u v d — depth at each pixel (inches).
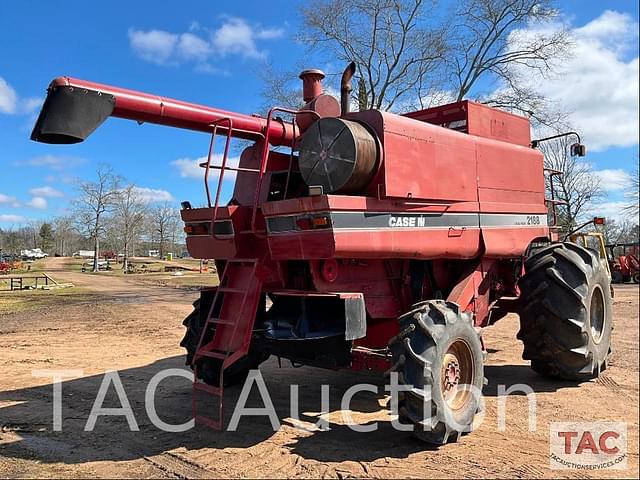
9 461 163.5
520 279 240.2
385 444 173.8
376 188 180.9
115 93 169.0
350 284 193.0
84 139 162.2
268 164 212.7
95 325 487.2
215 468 156.3
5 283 1243.2
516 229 243.1
